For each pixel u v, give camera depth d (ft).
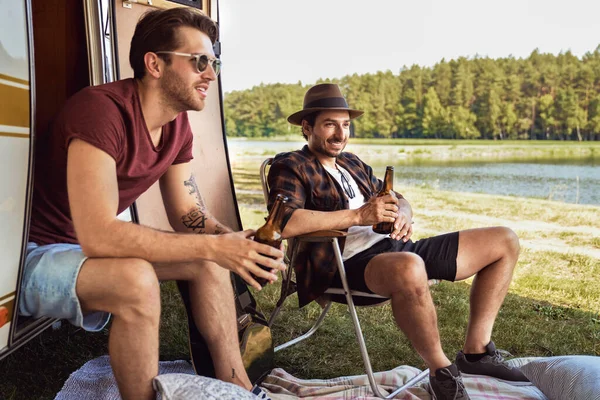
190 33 6.32
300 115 8.75
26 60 5.85
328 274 7.93
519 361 8.80
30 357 9.19
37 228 6.61
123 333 5.54
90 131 5.76
